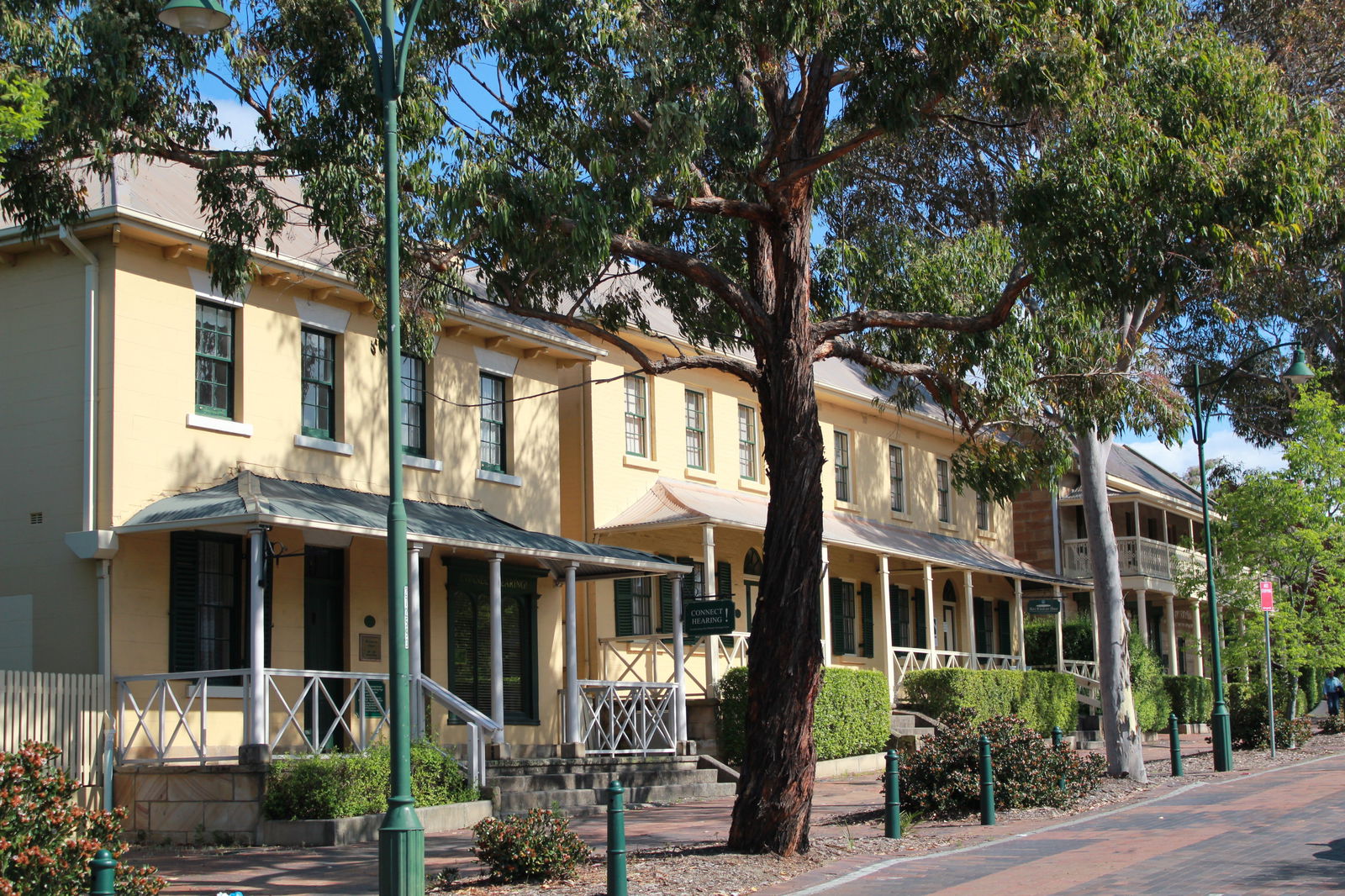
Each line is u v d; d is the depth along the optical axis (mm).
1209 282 21375
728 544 27312
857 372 33156
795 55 14344
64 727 15094
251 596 15938
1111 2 13750
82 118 13008
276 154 14195
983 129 21344
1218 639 23453
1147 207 13711
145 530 15844
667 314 27344
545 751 21344
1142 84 14344
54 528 16312
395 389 10609
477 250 14344
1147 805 17406
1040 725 30328
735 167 15766
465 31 14172
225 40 13883
